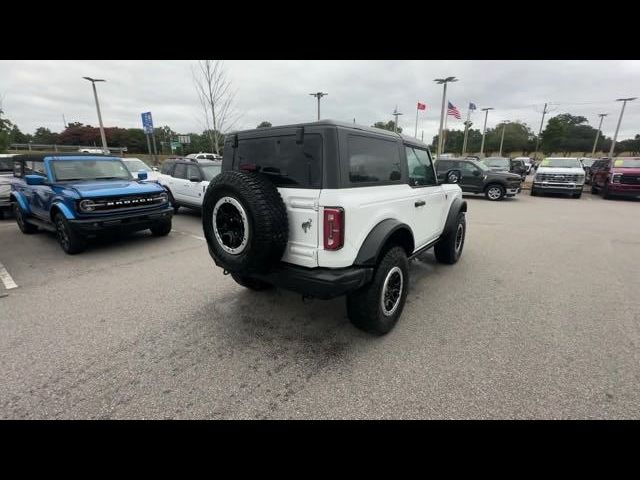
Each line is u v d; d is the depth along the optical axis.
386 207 3.09
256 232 2.58
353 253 2.71
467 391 2.45
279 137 2.83
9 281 4.61
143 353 2.92
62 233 5.87
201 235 7.34
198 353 2.93
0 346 3.03
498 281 4.64
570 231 8.01
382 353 2.92
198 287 4.39
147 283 4.53
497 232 7.90
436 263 5.46
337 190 2.57
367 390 2.46
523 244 6.73
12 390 2.46
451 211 4.98
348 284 2.62
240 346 3.03
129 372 2.67
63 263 5.38
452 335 3.21
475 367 2.72
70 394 2.42
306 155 2.69
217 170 9.27
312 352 2.93
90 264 5.32
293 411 2.28
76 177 6.50
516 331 3.28
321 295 2.64
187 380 2.57
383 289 3.00
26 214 7.14
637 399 2.34
